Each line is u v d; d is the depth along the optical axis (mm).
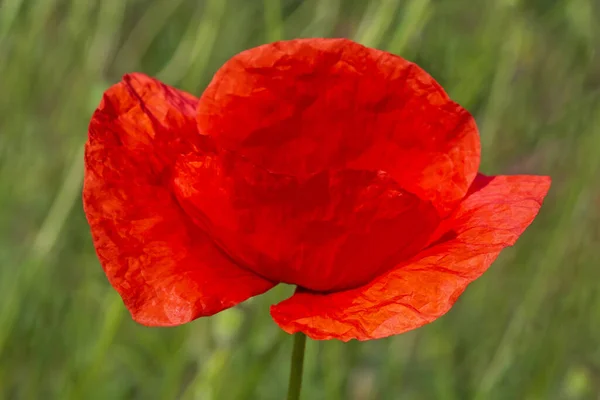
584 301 567
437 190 348
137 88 348
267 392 573
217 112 349
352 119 350
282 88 348
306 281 337
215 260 339
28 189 617
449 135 348
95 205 333
